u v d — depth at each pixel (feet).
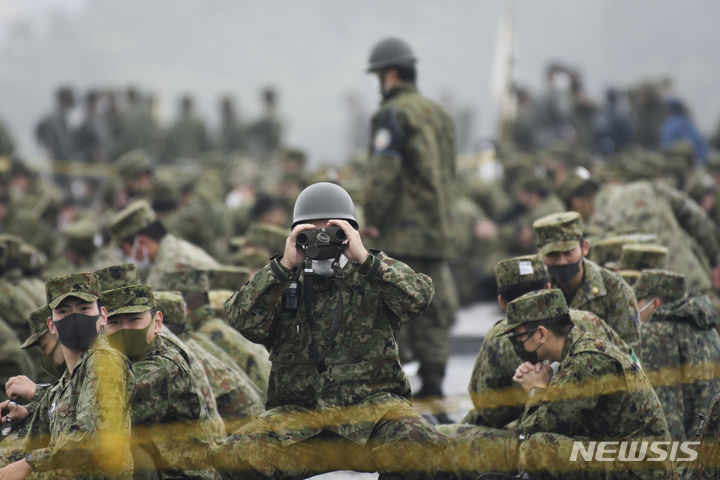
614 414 60.08
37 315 65.46
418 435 58.29
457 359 127.03
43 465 53.16
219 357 76.28
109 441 52.60
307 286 59.21
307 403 60.59
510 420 69.92
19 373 77.25
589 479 60.23
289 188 152.35
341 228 58.65
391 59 99.96
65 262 108.68
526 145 266.36
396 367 60.39
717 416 59.52
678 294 76.84
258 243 106.11
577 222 72.28
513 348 65.41
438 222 98.02
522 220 173.88
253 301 58.95
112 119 260.42
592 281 72.23
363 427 58.80
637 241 92.38
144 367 58.29
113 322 58.59
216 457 59.88
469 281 178.81
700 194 141.69
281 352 60.75
